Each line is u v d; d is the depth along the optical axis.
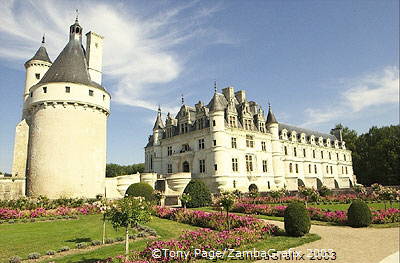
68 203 27.28
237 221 17.44
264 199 34.25
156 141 54.88
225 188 42.09
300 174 62.50
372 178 75.44
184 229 18.30
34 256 11.30
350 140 86.00
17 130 35.78
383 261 10.57
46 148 32.94
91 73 39.19
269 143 52.94
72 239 14.61
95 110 36.09
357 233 16.44
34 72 41.81
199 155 46.00
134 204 10.54
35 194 32.22
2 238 14.84
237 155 45.94
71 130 33.66
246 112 50.00
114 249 12.53
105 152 37.66
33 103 34.47
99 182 35.50
